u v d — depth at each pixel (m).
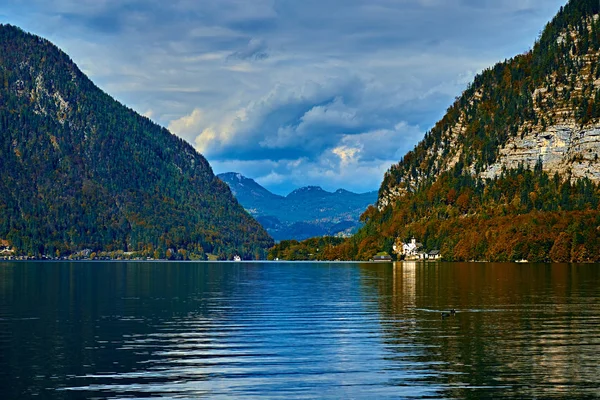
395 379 63.44
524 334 85.25
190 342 80.12
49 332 86.81
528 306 114.62
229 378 63.66
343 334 85.75
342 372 65.81
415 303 121.94
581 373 65.00
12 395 58.16
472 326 91.94
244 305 119.69
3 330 88.19
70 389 59.88
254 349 76.06
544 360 70.25
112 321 97.06
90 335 84.62
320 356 72.44
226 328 90.56
